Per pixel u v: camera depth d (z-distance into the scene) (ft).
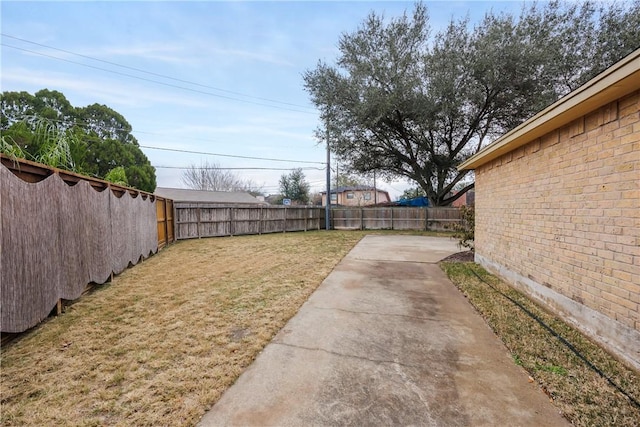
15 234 8.36
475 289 13.60
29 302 8.88
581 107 8.32
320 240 33.32
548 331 9.09
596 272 8.34
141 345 8.21
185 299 12.23
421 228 46.52
